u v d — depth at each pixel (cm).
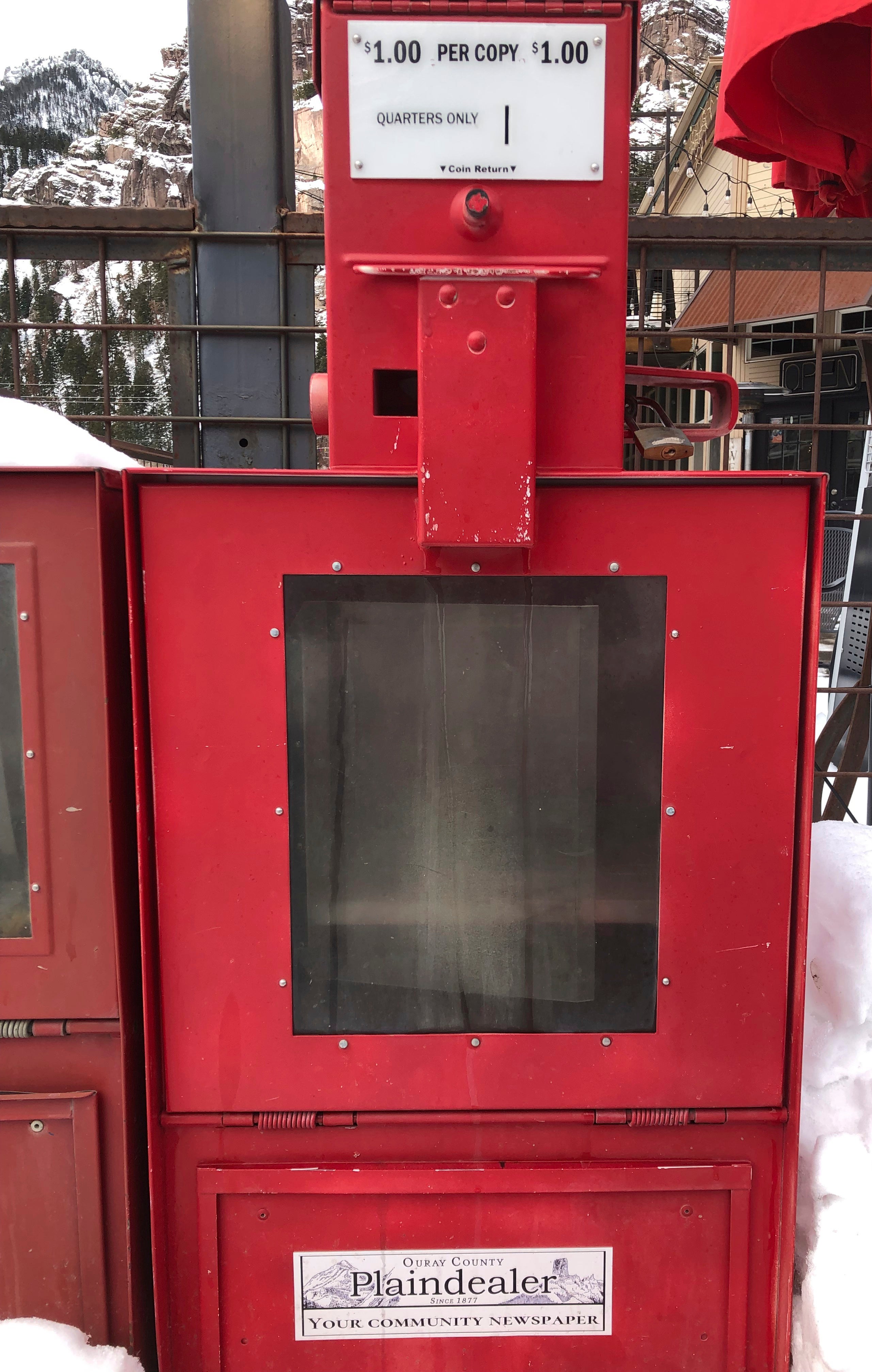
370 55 126
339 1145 142
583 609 133
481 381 122
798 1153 142
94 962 140
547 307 132
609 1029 140
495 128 128
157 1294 139
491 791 137
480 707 135
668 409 1220
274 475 127
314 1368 144
